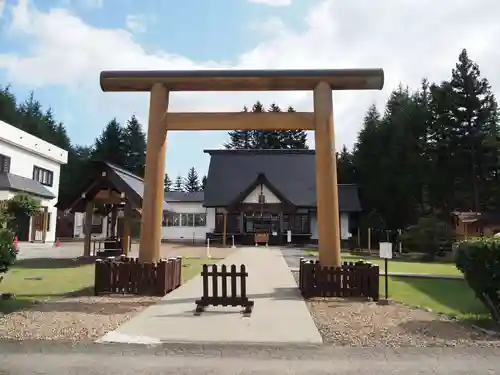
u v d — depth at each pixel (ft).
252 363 17.97
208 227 131.13
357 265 36.17
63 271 52.01
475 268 25.55
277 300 32.81
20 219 77.92
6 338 21.39
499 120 134.00
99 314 27.20
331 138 37.78
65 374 16.46
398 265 70.33
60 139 214.28
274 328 23.88
